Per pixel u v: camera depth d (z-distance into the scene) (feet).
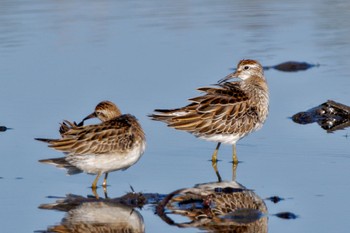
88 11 95.81
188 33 86.53
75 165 48.57
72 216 44.98
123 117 49.83
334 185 48.78
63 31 86.48
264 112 57.00
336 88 69.00
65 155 50.29
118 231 42.96
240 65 57.52
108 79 70.74
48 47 80.64
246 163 53.98
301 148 56.34
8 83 69.82
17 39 83.30
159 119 55.62
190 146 57.62
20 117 61.87
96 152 47.88
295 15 95.91
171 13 96.32
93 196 48.06
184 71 72.74
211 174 51.88
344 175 50.49
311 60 77.46
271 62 76.74
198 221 43.88
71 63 75.51
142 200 47.03
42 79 70.85
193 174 51.88
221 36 85.66
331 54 79.36
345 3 101.86
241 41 83.66
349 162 53.06
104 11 96.22
